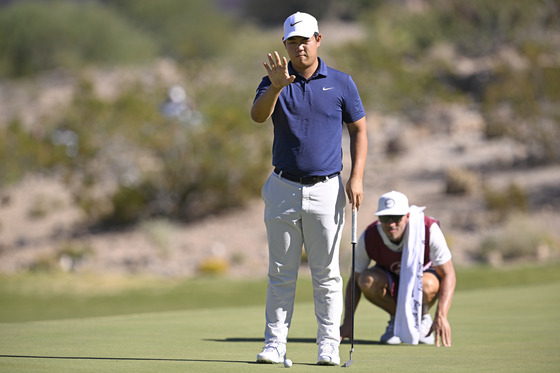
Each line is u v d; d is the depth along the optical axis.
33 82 182.75
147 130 99.62
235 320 33.03
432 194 92.81
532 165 98.94
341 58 141.62
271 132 108.44
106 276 74.62
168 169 97.44
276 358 19.66
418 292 24.84
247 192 97.94
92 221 100.50
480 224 82.62
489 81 134.38
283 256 19.42
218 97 119.88
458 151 108.12
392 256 25.89
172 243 89.00
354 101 19.17
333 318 19.70
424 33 157.75
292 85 18.91
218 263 78.19
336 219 19.17
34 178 116.50
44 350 22.56
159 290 64.81
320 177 18.89
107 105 104.44
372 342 25.84
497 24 151.00
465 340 25.61
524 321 31.28
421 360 20.81
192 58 166.88
